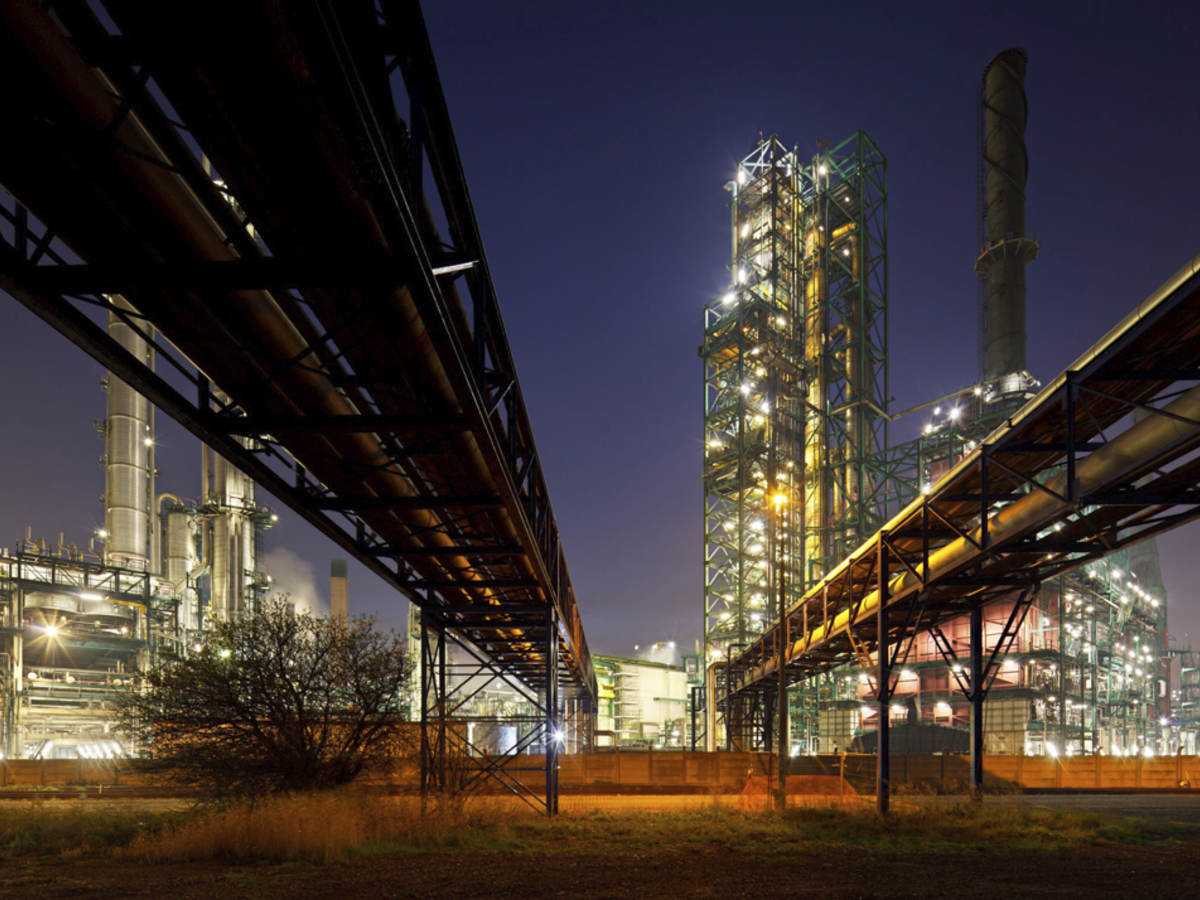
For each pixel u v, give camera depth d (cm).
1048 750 6700
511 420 1456
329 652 2198
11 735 7650
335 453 1257
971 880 1286
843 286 9881
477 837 1800
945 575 2233
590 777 4075
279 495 1305
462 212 1070
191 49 568
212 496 12156
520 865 1444
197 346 905
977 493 2245
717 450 8475
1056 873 1366
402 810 1914
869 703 8069
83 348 820
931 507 2241
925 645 7725
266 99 612
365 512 1492
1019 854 1616
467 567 2070
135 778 4094
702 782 4031
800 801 2867
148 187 682
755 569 7900
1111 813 2725
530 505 1694
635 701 11888
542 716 2458
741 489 7906
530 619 2634
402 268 754
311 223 781
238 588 11881
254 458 1164
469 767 2525
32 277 720
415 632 8262
